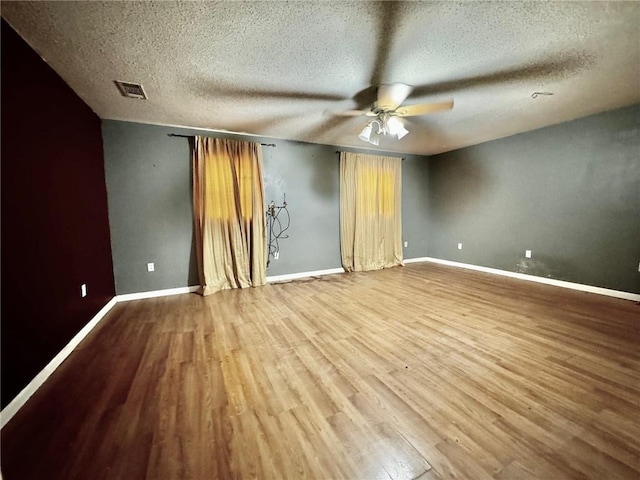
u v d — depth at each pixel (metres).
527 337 2.27
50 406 1.52
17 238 1.58
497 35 1.80
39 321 1.76
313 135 4.07
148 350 2.15
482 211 4.76
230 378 1.77
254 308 3.07
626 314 2.73
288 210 4.37
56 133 2.11
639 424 1.34
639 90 2.67
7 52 1.57
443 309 2.96
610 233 3.29
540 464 1.14
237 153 3.82
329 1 1.48
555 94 2.75
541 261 3.98
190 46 1.87
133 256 3.43
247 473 1.12
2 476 1.10
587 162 3.44
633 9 1.56
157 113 3.09
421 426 1.35
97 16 1.57
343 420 1.40
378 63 2.12
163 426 1.37
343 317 2.78
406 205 5.59
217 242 3.75
